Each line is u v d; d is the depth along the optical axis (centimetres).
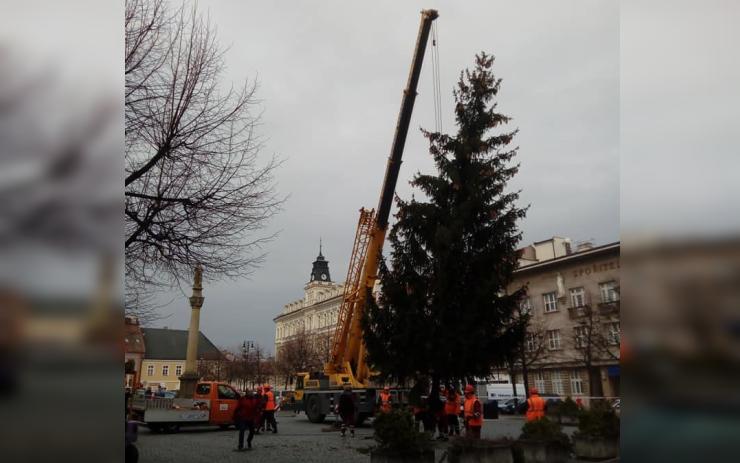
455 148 1636
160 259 884
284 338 9206
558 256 1586
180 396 2109
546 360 1659
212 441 1587
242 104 899
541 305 1639
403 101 2039
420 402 1548
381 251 2117
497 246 1508
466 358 1445
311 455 1252
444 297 1492
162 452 1306
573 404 813
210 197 876
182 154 848
